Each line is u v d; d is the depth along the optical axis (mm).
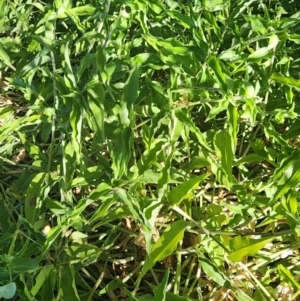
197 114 682
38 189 584
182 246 617
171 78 587
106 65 575
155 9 624
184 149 648
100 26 635
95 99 550
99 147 606
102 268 600
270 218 545
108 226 618
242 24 705
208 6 630
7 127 588
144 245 590
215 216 584
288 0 807
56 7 628
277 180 557
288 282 535
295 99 663
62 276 514
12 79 629
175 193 508
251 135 677
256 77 643
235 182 570
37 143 682
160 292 418
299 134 625
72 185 559
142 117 674
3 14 707
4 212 622
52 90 659
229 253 525
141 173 546
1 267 460
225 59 602
